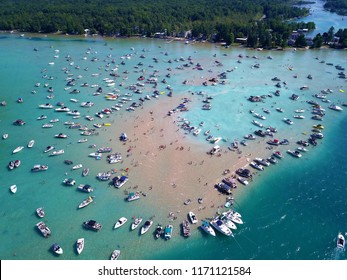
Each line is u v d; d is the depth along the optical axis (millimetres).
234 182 98625
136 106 149000
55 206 90625
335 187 100750
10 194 95000
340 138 127375
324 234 84188
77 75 188250
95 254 76812
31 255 76688
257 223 86688
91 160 110062
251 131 129750
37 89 167875
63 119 137375
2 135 125000
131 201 91812
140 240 80375
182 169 105562
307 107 152000
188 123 134000
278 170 107062
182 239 80812
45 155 112625
